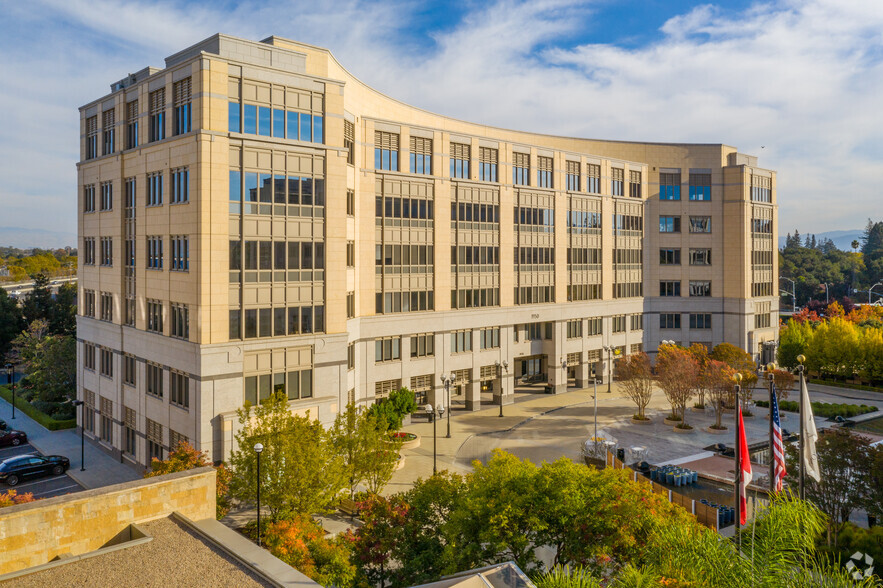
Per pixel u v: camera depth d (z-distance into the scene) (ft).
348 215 149.18
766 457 143.54
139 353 131.44
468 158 186.29
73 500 54.13
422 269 173.37
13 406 172.76
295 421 94.07
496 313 192.95
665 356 191.01
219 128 114.21
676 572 49.93
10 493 84.02
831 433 96.68
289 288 123.44
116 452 139.33
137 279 132.98
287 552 68.44
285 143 121.80
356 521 104.42
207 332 112.57
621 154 244.42
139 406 131.34
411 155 170.60
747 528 65.21
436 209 175.83
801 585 45.88
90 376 152.46
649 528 65.82
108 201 145.69
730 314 251.19
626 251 240.53
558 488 69.77
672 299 251.60
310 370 126.62
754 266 253.85
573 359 220.02
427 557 69.05
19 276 517.55
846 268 582.76
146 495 58.39
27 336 208.64
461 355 183.62
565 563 68.49
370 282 159.94
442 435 159.12
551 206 210.59
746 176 248.52
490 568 45.73
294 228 124.06
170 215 121.19
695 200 251.80
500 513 67.21
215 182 113.60
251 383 118.21
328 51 135.13
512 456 80.07
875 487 88.22
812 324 343.26
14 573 47.70
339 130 130.62
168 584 46.75
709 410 185.78
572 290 218.59
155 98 127.34
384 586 74.79
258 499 78.64
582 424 172.24
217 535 55.72
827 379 235.81
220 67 114.32
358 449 101.86
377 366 162.40
